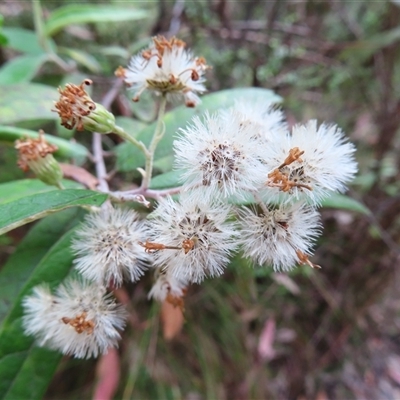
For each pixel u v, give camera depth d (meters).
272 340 0.15
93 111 0.06
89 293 0.06
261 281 0.15
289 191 0.06
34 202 0.05
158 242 0.06
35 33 0.12
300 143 0.06
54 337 0.07
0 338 0.07
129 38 0.15
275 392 0.15
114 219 0.06
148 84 0.07
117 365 0.13
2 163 0.10
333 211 0.14
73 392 0.14
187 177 0.06
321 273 0.15
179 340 0.14
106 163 0.12
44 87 0.10
